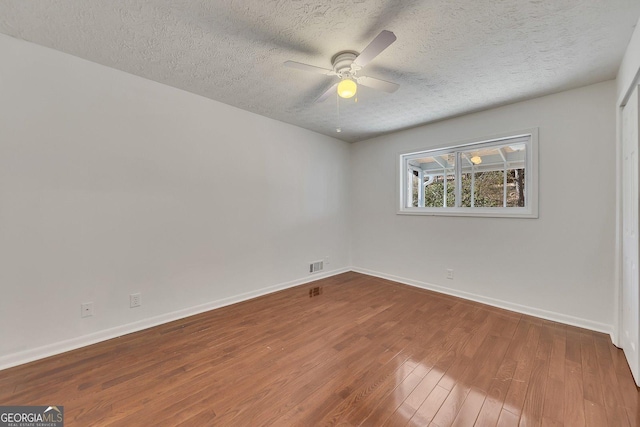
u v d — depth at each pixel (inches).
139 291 97.3
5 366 73.5
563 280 104.8
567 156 103.2
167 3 60.9
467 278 131.3
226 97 113.7
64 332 82.8
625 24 66.4
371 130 157.2
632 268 73.4
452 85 100.0
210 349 84.4
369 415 58.2
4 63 73.4
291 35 72.5
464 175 136.8
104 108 89.1
